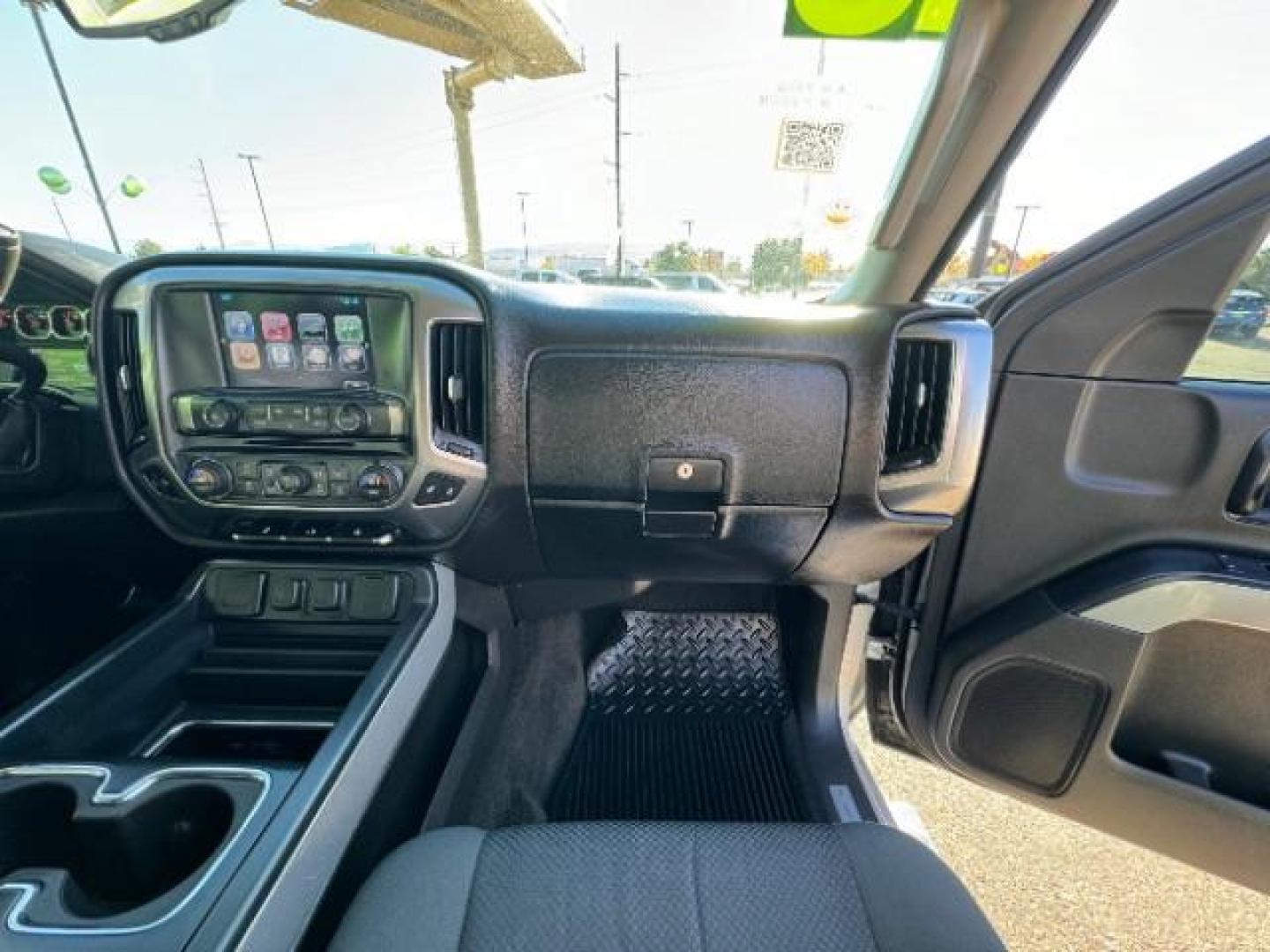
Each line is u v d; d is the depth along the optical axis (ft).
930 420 3.20
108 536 4.23
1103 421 3.32
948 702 3.98
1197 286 2.98
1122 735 3.51
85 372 4.42
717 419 3.23
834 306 3.26
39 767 2.22
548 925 2.12
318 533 3.34
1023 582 3.65
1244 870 3.23
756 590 5.10
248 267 2.96
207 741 3.30
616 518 3.47
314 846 2.05
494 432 3.23
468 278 3.04
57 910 1.73
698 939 2.10
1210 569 3.05
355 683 3.38
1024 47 2.88
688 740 4.42
